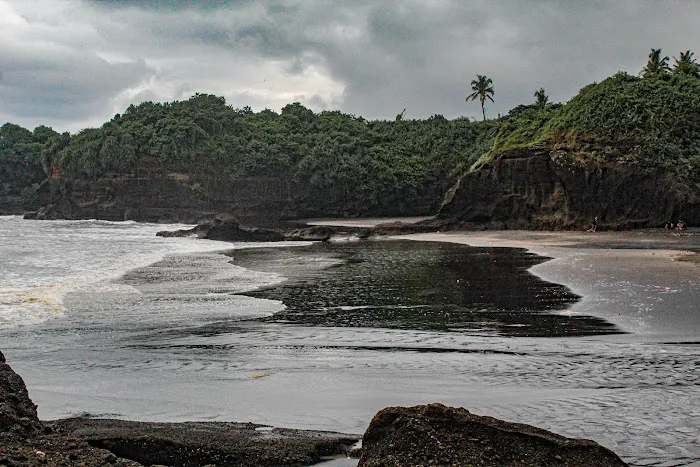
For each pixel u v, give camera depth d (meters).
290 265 30.67
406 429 5.88
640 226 54.94
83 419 7.85
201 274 26.53
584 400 8.77
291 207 92.81
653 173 55.69
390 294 20.59
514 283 22.56
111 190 87.62
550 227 58.31
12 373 7.73
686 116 59.47
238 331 14.76
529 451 5.78
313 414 8.27
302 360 11.67
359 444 7.04
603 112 60.44
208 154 90.00
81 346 13.08
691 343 12.84
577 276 23.62
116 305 18.39
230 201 91.44
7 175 105.62
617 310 16.55
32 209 100.94
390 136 106.31
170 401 8.91
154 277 25.30
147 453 6.75
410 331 14.61
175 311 17.50
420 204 96.44
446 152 99.50
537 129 66.25
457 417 6.07
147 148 87.94
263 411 8.41
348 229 57.56
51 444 6.52
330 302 19.08
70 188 89.56
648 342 12.96
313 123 106.38
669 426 7.68
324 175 92.06
